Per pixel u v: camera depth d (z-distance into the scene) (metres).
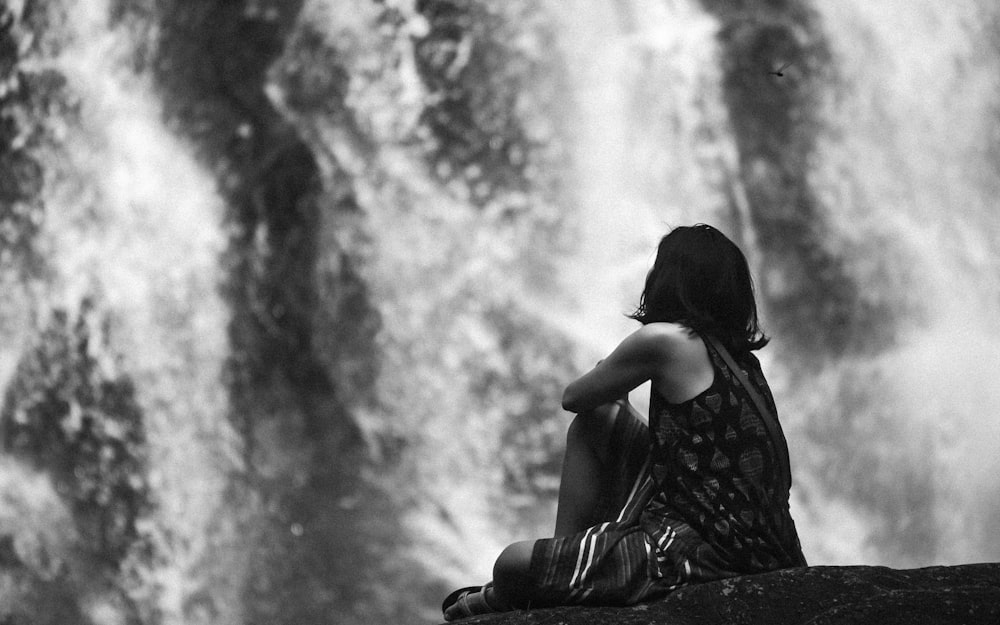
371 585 11.68
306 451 12.29
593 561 2.72
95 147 12.74
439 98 12.85
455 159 12.81
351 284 12.54
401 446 12.27
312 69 12.79
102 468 12.15
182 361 12.37
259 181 12.70
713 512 2.76
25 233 12.70
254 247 12.63
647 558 2.75
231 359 12.45
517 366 12.42
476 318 12.51
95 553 11.91
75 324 12.45
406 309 12.52
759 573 2.67
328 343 12.48
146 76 12.88
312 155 12.70
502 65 12.97
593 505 3.03
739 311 2.88
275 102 12.79
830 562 12.23
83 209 12.66
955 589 2.48
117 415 12.24
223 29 12.84
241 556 11.91
